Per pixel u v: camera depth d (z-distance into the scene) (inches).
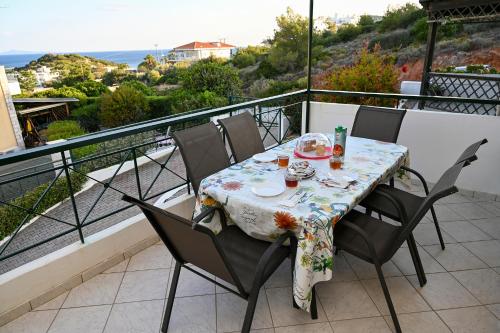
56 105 583.2
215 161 90.0
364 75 258.2
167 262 85.9
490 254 86.2
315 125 153.1
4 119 441.7
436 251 88.0
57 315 69.4
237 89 596.7
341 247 68.1
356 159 84.7
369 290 74.7
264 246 68.5
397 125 106.0
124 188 245.6
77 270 77.9
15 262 182.5
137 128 84.7
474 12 165.3
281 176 75.6
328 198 64.1
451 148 120.4
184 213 101.7
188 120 96.6
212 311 69.9
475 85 180.9
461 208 109.6
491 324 64.9
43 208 223.8
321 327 65.1
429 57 198.2
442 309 68.8
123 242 86.2
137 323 67.2
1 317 67.2
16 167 303.7
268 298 73.0
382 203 87.7
